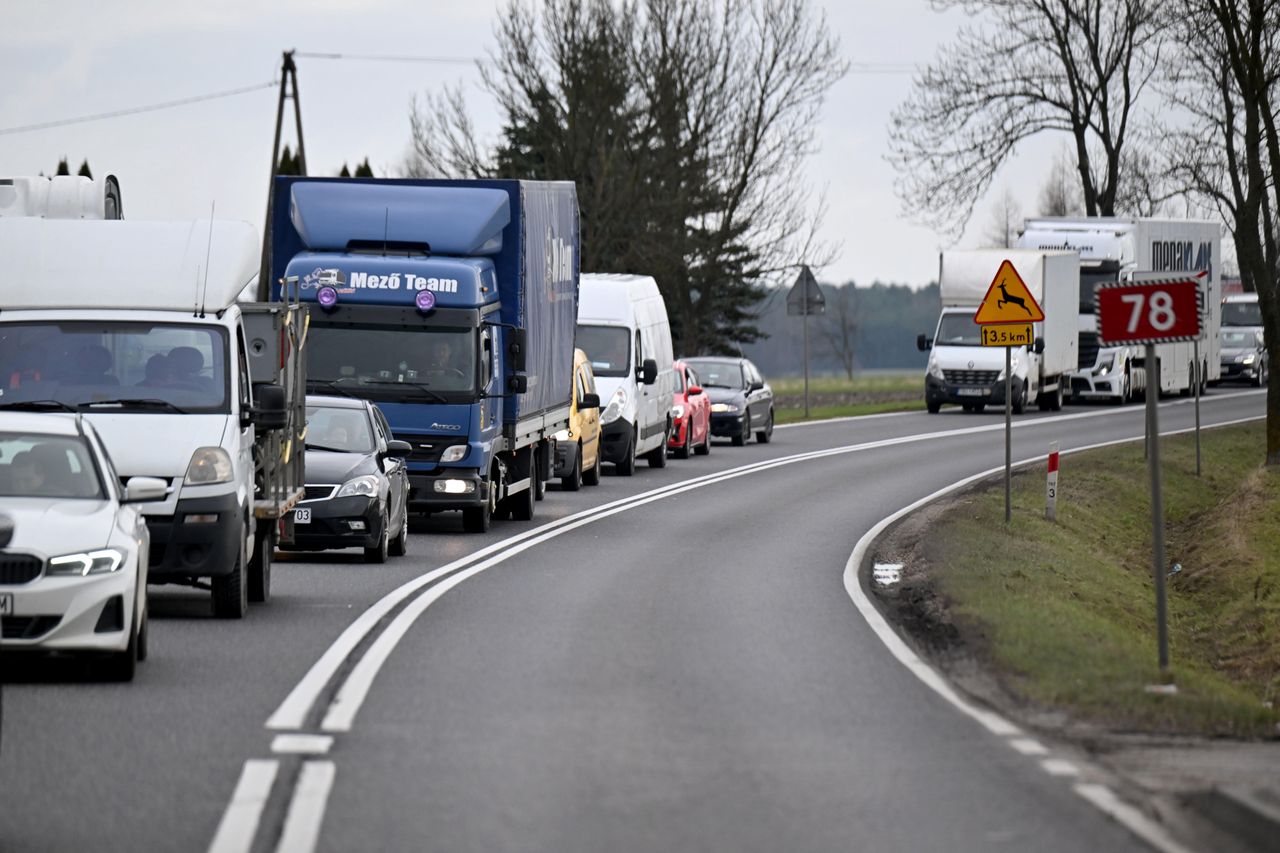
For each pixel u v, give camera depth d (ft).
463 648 140.36
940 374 545.85
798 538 239.91
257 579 167.63
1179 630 226.58
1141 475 360.89
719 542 233.96
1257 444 430.20
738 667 132.67
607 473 360.89
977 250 550.36
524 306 253.44
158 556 151.64
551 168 587.68
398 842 79.10
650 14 606.96
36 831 80.43
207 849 77.51
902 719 111.65
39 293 164.55
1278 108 353.72
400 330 237.25
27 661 132.67
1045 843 79.92
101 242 167.53
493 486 248.32
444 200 246.06
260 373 178.19
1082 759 99.40
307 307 190.39
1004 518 266.77
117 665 122.11
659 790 90.58
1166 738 106.52
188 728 105.70
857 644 145.59
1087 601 208.64
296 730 105.29
